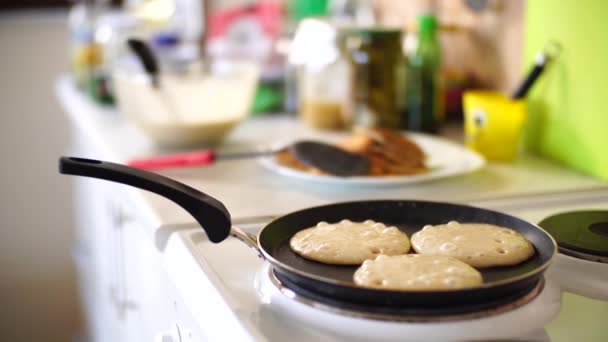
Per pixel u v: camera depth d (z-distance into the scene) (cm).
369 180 122
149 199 116
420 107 161
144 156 146
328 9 207
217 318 84
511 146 139
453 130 168
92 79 201
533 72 136
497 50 158
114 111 192
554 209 115
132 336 145
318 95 169
